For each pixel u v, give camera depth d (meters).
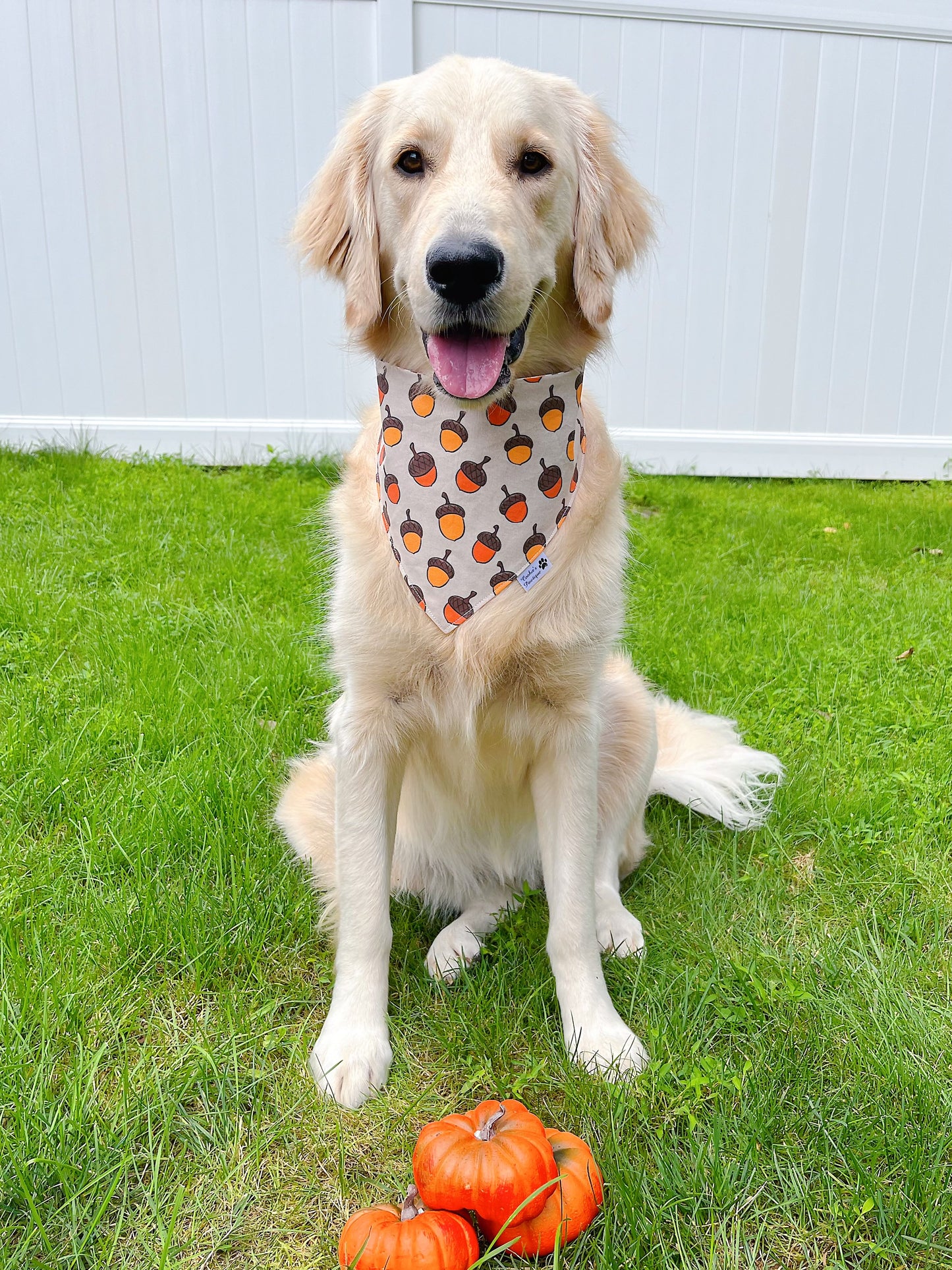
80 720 1.17
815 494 2.61
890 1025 0.75
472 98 0.79
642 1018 0.79
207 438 2.58
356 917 0.79
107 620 1.45
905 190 2.66
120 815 0.98
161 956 0.82
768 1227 0.61
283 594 1.65
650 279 2.62
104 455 2.52
